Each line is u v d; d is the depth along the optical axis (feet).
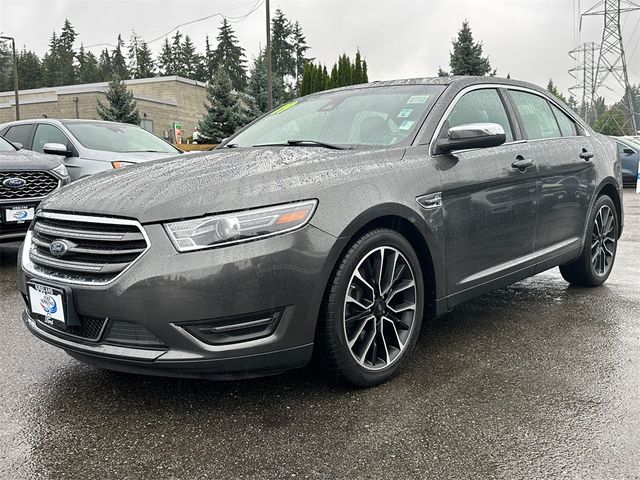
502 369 10.04
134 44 336.08
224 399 8.95
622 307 13.85
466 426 8.00
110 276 8.14
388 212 9.16
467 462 7.11
